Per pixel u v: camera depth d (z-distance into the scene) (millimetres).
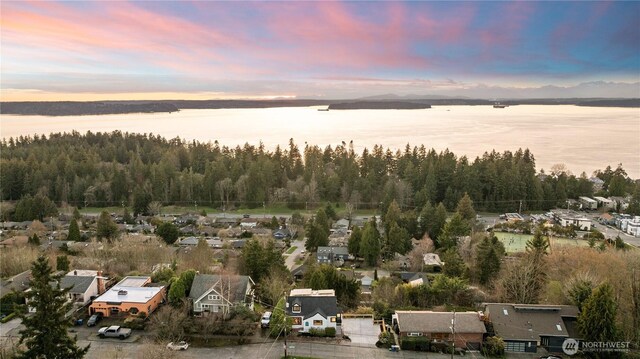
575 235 91625
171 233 86938
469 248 73688
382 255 77312
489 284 58781
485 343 41312
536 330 41781
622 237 94312
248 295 50031
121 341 42062
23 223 97688
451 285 52469
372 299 54250
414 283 56344
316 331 43500
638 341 42062
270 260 59688
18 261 60750
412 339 41188
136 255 66562
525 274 52594
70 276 51344
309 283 54000
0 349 36562
